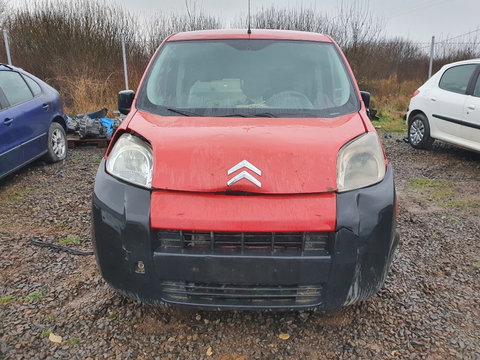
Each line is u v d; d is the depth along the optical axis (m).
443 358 2.18
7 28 12.87
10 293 2.73
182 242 1.97
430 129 7.16
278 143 2.13
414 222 4.12
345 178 2.06
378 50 16.03
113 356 2.17
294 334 2.36
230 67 2.93
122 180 2.11
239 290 2.03
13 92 5.18
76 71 11.55
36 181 5.26
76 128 7.40
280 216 1.92
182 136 2.21
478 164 6.44
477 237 3.77
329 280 1.99
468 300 2.74
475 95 6.22
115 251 2.06
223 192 1.97
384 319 2.50
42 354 2.16
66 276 2.95
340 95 2.77
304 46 3.12
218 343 2.28
